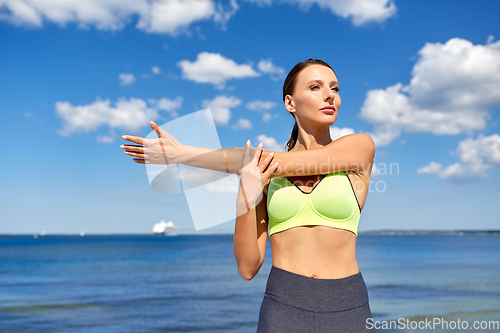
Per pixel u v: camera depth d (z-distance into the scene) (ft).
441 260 126.31
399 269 96.53
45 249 215.31
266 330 5.62
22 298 61.11
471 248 211.41
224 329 39.86
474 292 58.80
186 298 58.85
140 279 83.61
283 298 5.65
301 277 5.63
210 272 97.35
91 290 68.54
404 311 44.88
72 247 240.73
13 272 100.37
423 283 70.23
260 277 84.74
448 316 41.11
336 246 5.74
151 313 48.14
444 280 73.82
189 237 494.18
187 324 42.22
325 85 6.22
